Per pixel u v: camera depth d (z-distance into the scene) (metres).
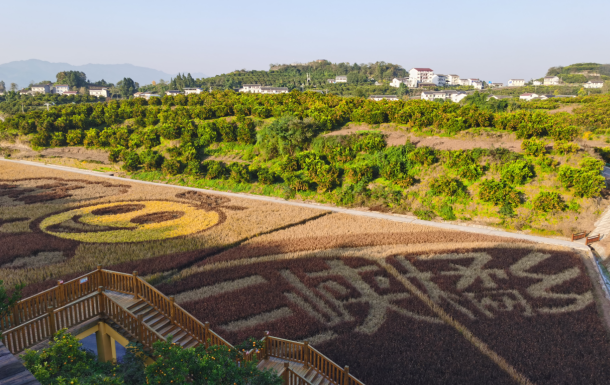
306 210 41.69
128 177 57.47
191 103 79.94
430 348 18.00
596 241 32.41
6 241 30.81
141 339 15.62
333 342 18.36
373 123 56.12
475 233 34.69
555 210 36.66
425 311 21.36
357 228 35.94
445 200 40.66
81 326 16.48
